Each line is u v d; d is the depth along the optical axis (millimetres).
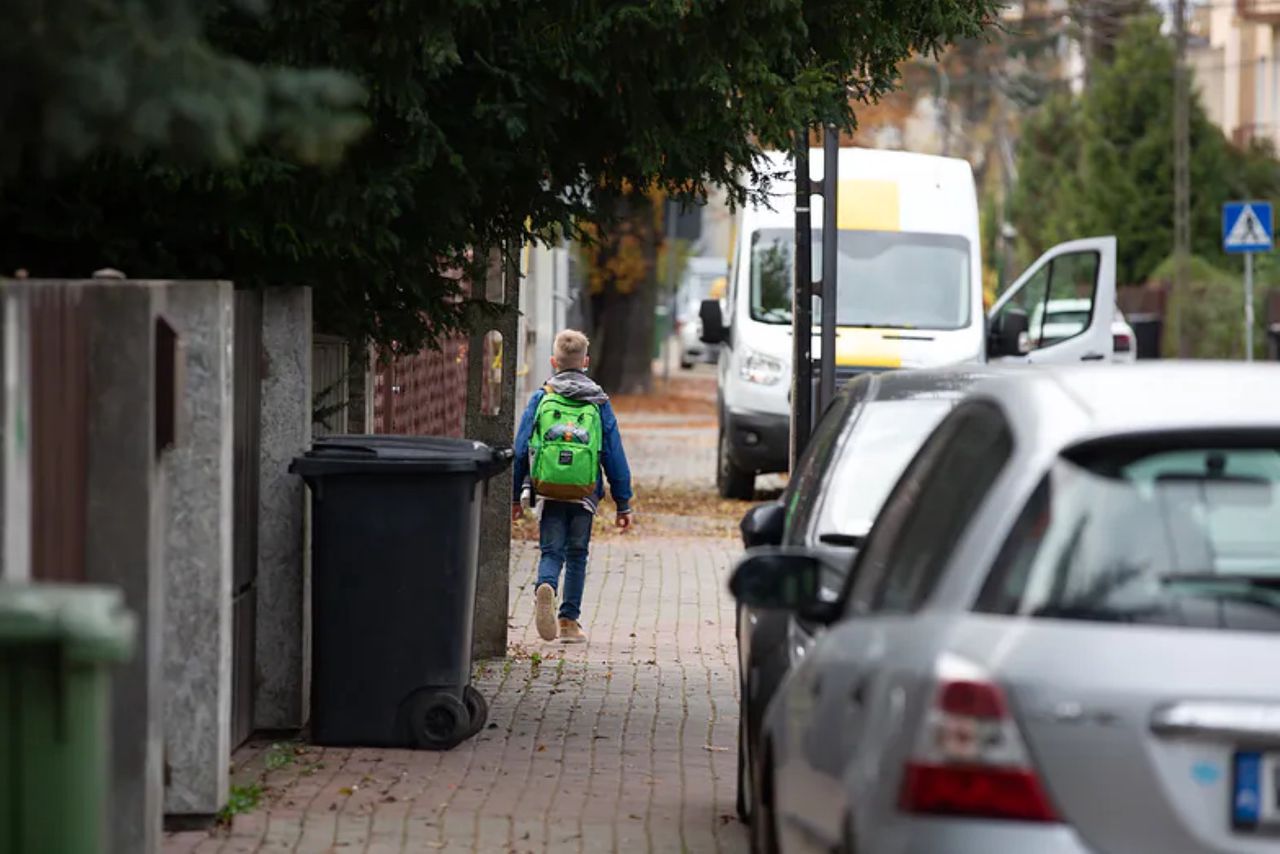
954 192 65000
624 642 37000
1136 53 162125
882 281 63469
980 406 14914
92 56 14930
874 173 65000
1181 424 12820
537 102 25766
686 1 24406
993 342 66688
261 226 24344
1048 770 11617
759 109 25766
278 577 26516
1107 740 11594
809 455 23391
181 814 21547
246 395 25453
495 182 27172
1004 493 12852
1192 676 11648
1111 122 162500
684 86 25359
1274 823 11500
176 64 15086
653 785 24656
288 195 23953
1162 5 176625
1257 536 12453
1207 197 160750
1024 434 13219
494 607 34250
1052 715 11648
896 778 12047
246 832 21516
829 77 26844
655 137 26188
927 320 63062
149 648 18469
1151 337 146000
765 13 25156
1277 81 192375
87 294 18266
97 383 18312
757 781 18156
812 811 14281
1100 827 11531
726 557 50312
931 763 11773
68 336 17562
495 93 25438
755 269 64875
